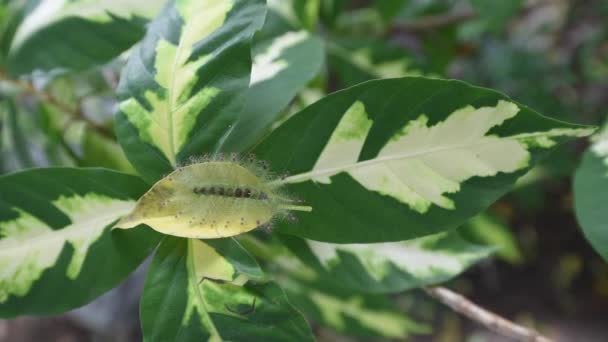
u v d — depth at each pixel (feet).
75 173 1.02
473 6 1.50
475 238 1.49
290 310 0.98
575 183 1.09
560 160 1.98
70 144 1.49
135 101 1.03
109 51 1.22
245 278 0.99
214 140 1.01
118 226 0.95
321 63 1.18
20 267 1.01
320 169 0.99
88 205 1.03
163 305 0.99
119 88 1.05
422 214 0.97
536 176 1.96
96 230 1.02
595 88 2.97
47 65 1.24
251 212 0.96
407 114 0.96
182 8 1.05
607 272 3.12
